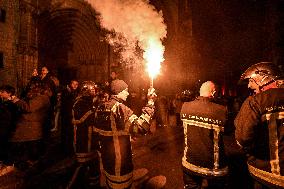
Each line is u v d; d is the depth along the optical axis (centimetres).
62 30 1733
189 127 309
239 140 244
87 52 1841
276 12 1736
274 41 1734
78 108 411
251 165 249
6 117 471
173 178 526
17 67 1332
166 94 1869
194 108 305
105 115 331
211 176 294
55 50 1728
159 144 779
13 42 1309
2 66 1237
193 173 305
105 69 1802
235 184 471
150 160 637
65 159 524
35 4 1446
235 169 543
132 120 319
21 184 410
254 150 245
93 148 412
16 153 492
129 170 325
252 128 234
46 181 443
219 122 293
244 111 240
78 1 1680
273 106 229
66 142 572
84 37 1816
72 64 1842
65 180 467
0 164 466
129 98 1090
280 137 226
